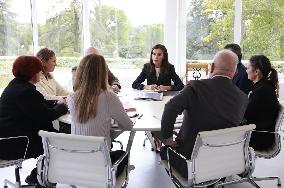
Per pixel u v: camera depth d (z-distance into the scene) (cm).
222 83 199
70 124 232
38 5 552
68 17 567
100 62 201
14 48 531
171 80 391
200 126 198
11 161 230
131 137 280
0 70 512
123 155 207
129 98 317
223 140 194
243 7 559
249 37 566
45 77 321
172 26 564
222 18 567
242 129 190
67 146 187
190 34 578
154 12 573
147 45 584
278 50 564
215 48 578
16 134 230
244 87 321
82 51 582
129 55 588
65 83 531
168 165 215
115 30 580
